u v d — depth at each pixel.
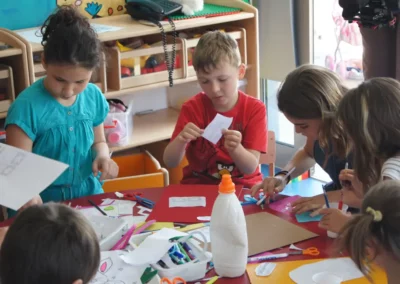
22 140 1.96
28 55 2.39
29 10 2.80
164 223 1.65
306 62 3.35
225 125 1.99
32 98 1.98
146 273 1.35
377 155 1.49
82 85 1.91
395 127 1.45
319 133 1.75
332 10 3.30
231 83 2.09
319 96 1.71
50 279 0.98
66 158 2.04
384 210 1.06
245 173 2.07
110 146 2.75
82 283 1.02
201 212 1.71
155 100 3.26
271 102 3.72
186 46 2.80
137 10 2.80
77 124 2.05
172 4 2.79
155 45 2.81
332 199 1.72
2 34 2.45
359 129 1.48
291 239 1.55
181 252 1.45
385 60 2.68
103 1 2.97
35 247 0.98
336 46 3.34
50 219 1.02
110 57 2.66
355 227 1.08
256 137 2.12
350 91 1.55
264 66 3.59
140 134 2.91
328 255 1.46
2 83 2.44
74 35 1.83
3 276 1.00
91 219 1.59
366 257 1.07
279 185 1.84
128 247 1.51
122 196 1.84
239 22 3.05
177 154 2.04
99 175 2.16
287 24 3.37
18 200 1.38
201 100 2.19
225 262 1.37
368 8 2.44
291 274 1.38
